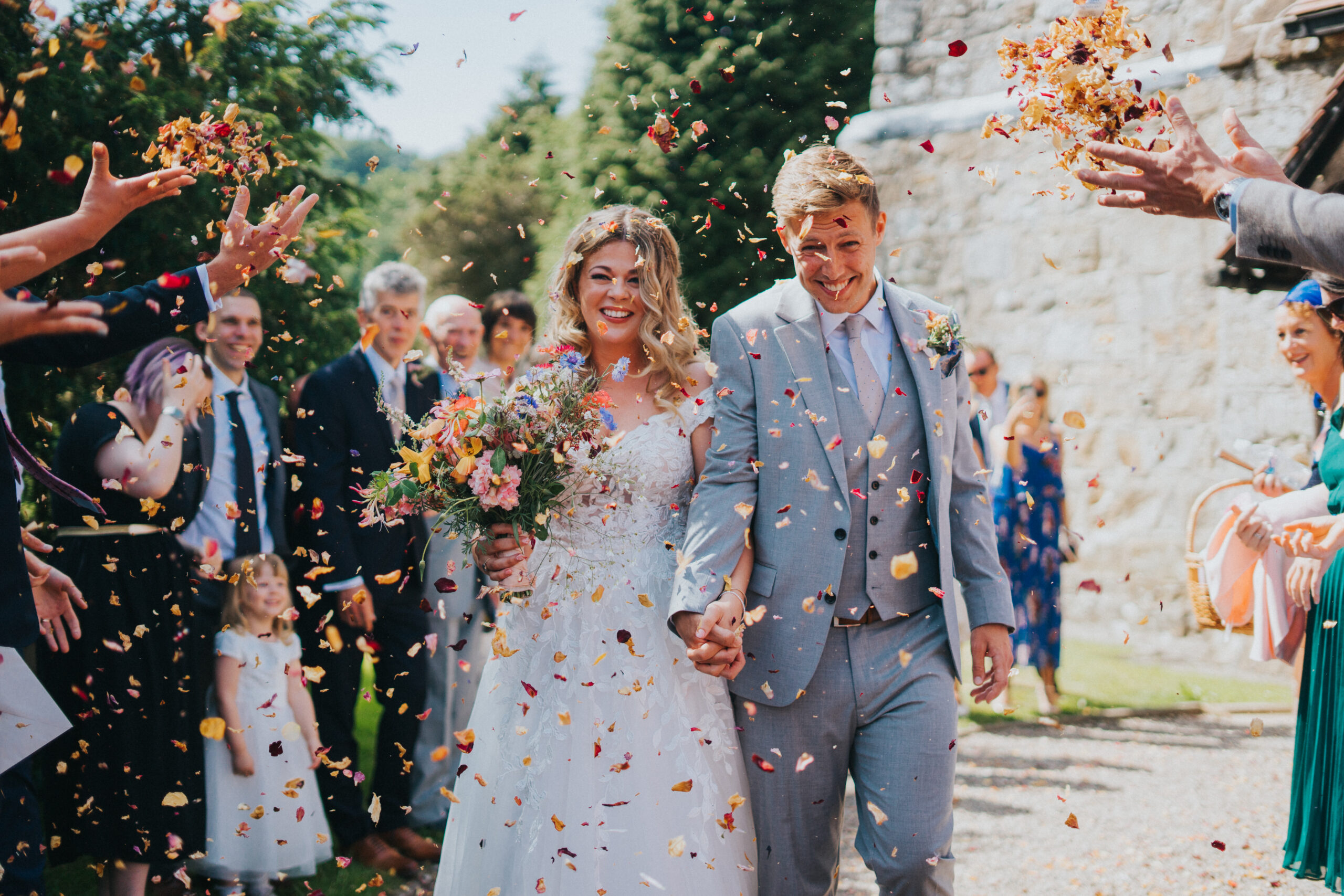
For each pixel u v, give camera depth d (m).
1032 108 2.22
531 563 2.67
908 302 2.58
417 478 2.57
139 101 4.45
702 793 2.47
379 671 3.81
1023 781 4.44
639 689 2.51
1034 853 3.60
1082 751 4.89
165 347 3.29
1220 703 5.83
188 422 3.33
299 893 3.37
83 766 3.00
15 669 2.12
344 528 3.68
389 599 3.77
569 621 2.60
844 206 2.39
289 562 3.76
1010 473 5.64
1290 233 1.75
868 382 2.51
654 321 2.76
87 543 3.09
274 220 2.50
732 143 13.84
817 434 2.46
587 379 2.72
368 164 3.25
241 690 3.35
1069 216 8.34
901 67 9.45
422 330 4.17
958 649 2.47
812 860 2.51
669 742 2.49
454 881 2.62
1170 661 7.13
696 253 13.70
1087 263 8.25
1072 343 8.30
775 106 14.09
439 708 4.05
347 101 5.89
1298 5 6.69
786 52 14.07
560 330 2.86
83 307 1.67
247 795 3.31
